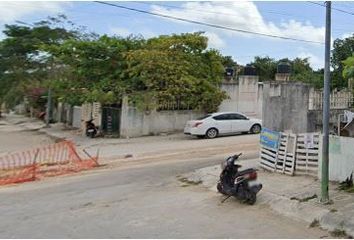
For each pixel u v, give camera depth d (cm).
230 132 2666
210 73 3023
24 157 2172
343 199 1020
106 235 895
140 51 2802
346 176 1159
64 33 4581
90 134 2955
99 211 1109
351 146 1146
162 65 2809
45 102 4916
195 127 2586
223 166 1165
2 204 1256
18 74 4856
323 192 1012
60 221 1027
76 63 2928
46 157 2206
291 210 1003
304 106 2027
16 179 1691
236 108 3161
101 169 1838
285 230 882
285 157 1379
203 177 1431
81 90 2945
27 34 4769
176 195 1248
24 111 7050
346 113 1773
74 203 1214
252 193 1087
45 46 2989
